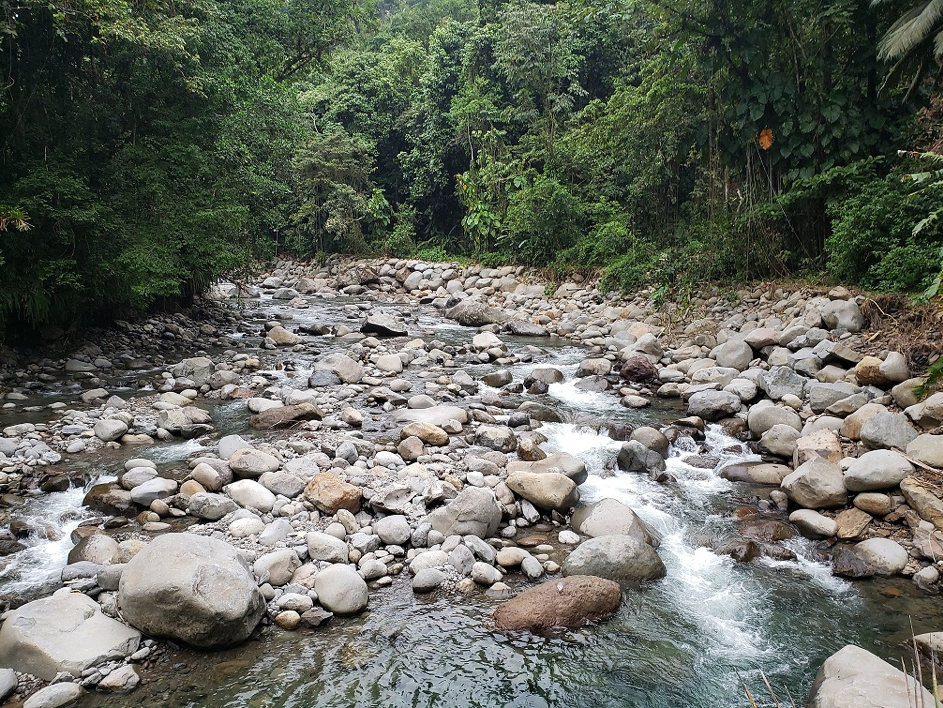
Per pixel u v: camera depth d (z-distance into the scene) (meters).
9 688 3.58
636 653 4.17
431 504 5.85
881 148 12.34
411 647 4.15
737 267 14.07
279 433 7.77
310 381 9.90
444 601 4.64
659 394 9.82
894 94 12.22
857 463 5.90
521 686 3.85
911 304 8.78
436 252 27.14
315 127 30.89
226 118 11.80
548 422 8.55
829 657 3.91
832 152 12.51
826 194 12.36
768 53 13.01
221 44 11.59
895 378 7.75
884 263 10.32
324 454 6.81
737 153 14.16
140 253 10.07
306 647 4.11
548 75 22.91
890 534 5.47
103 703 3.58
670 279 15.36
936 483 5.59
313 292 22.97
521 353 12.55
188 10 11.15
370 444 7.21
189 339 12.98
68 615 4.02
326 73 21.66
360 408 8.91
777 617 4.57
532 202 20.97
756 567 5.23
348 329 14.47
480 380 10.57
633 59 24.16
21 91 9.73
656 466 6.97
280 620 4.31
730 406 8.48
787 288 12.53
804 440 6.96
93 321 12.12
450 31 28.47
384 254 28.56
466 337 14.59
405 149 31.70
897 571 5.07
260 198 14.04
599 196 21.17
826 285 11.96
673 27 13.41
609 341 13.53
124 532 5.35
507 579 4.95
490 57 26.52
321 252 29.30
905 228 10.47
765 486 6.67
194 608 3.92
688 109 15.22
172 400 8.81
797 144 12.71
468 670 3.96
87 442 7.25
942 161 8.85
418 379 10.55
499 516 5.71
